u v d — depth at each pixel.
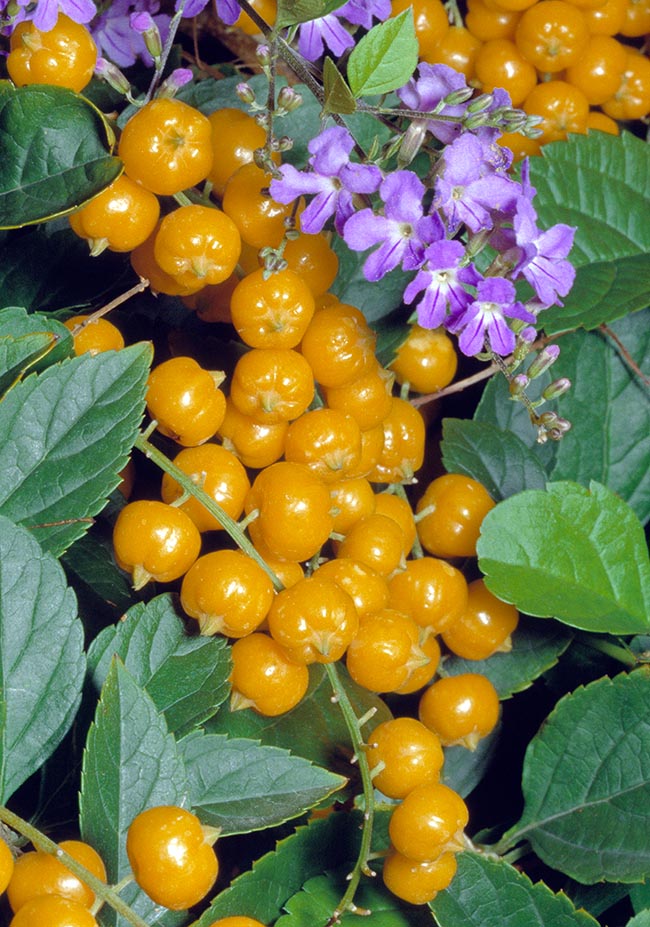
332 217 0.28
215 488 0.26
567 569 0.28
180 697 0.25
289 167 0.25
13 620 0.24
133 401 0.25
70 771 0.25
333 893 0.26
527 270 0.25
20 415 0.25
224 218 0.25
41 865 0.23
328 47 0.26
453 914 0.26
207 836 0.23
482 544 0.28
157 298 0.28
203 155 0.25
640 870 0.27
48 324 0.25
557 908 0.26
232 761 0.25
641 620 0.28
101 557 0.27
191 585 0.25
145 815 0.23
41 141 0.25
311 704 0.27
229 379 0.27
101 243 0.25
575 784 0.28
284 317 0.25
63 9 0.25
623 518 0.28
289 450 0.26
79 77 0.26
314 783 0.25
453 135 0.25
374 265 0.25
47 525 0.24
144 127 0.25
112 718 0.24
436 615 0.27
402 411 0.28
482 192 0.24
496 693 0.28
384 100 0.28
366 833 0.25
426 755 0.25
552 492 0.28
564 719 0.28
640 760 0.27
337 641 0.25
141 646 0.25
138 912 0.24
